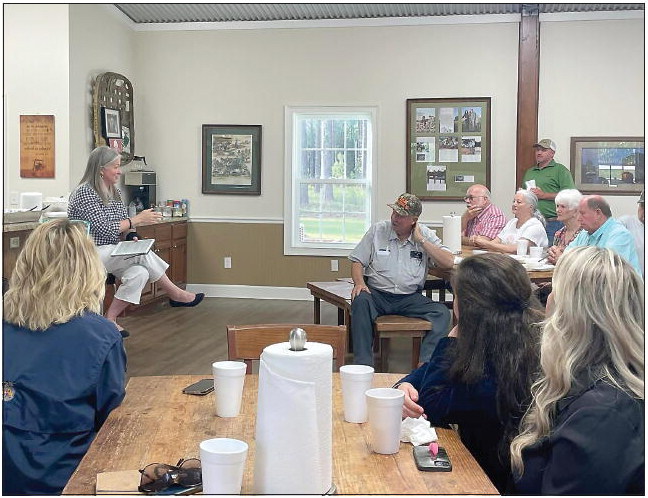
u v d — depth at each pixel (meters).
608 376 1.40
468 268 1.70
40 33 6.66
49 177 6.72
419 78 7.82
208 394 1.94
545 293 4.36
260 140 8.13
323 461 1.26
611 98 7.55
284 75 8.05
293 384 1.19
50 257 1.79
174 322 6.66
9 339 1.75
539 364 1.64
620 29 7.48
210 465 1.20
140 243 5.15
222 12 7.80
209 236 8.31
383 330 4.44
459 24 7.71
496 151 7.73
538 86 7.59
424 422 1.63
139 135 8.31
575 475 1.33
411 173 7.88
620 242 3.93
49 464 1.67
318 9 7.65
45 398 1.70
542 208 7.04
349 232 8.15
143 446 1.54
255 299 8.22
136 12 7.83
